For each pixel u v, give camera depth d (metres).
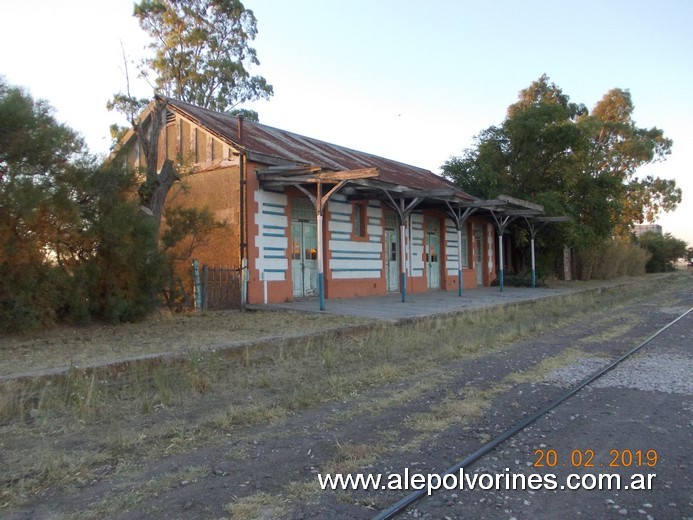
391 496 3.85
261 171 14.41
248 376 7.50
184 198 15.43
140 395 6.50
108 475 4.23
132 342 9.06
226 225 13.18
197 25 27.14
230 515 3.57
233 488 3.97
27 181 9.27
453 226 23.36
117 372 7.20
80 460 4.46
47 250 10.11
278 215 15.05
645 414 5.71
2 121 9.00
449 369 7.95
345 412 5.84
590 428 5.29
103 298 11.16
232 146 14.41
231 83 28.67
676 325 12.75
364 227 18.11
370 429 5.29
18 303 9.38
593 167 30.67
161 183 12.88
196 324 11.23
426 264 21.45
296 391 6.59
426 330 11.48
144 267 11.51
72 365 6.71
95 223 10.66
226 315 12.71
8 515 3.59
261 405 6.03
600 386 6.94
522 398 6.36
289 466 4.39
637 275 43.41
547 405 6.05
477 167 25.92
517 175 27.30
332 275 16.70
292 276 15.59
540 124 26.09
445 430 5.24
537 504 3.76
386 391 6.73
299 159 15.88
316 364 8.31
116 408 6.00
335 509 3.65
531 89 38.47
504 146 27.69
